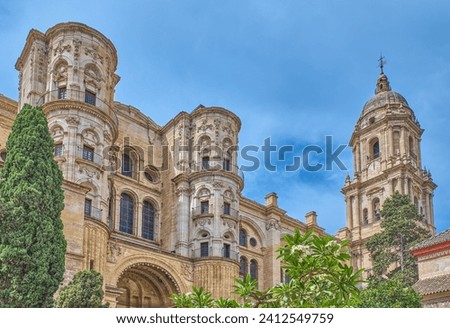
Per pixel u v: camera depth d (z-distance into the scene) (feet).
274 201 228.22
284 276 221.87
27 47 176.45
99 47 170.81
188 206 186.09
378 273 201.26
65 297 98.27
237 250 182.39
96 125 160.45
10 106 171.01
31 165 105.91
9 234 98.22
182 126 197.26
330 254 42.93
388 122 277.85
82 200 132.16
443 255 105.60
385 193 266.98
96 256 140.77
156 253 164.04
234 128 200.44
